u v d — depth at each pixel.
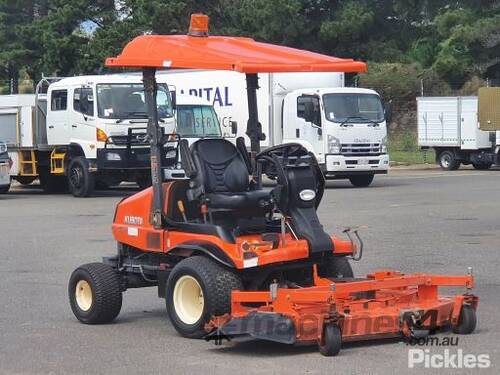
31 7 62.16
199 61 8.88
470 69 52.44
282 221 9.04
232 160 9.59
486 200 23.81
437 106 39.69
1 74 60.62
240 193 9.43
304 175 9.06
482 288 11.62
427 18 55.75
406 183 30.98
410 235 16.86
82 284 10.14
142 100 26.36
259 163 9.37
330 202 23.78
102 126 25.97
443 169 39.91
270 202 9.45
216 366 8.05
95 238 17.36
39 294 11.95
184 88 32.44
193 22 9.77
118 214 10.25
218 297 8.71
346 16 51.53
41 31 56.81
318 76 30.19
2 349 8.93
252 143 9.90
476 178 33.09
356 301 8.73
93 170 26.33
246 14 51.22
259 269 8.88
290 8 50.62
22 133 29.11
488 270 12.99
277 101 29.55
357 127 28.62
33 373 7.99
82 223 19.95
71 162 27.11
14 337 9.48
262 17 50.69
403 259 14.03
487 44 51.53
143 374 7.85
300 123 28.98
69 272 13.62
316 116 28.58
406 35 56.12
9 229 19.11
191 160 9.40
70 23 54.88
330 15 53.81
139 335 9.45
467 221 19.05
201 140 9.56
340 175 28.84
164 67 9.33
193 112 29.22
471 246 15.40
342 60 8.95
